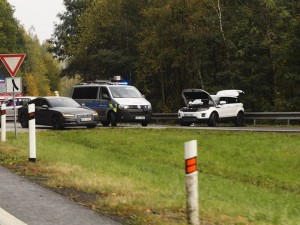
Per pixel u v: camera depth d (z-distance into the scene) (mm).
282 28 67062
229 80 67500
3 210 10297
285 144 29797
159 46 70562
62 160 19453
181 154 27547
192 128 39125
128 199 11367
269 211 10992
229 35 65562
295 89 65188
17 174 15445
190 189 9117
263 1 62938
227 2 67750
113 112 41625
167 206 10773
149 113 42094
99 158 22125
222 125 51625
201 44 66750
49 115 38125
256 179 22266
